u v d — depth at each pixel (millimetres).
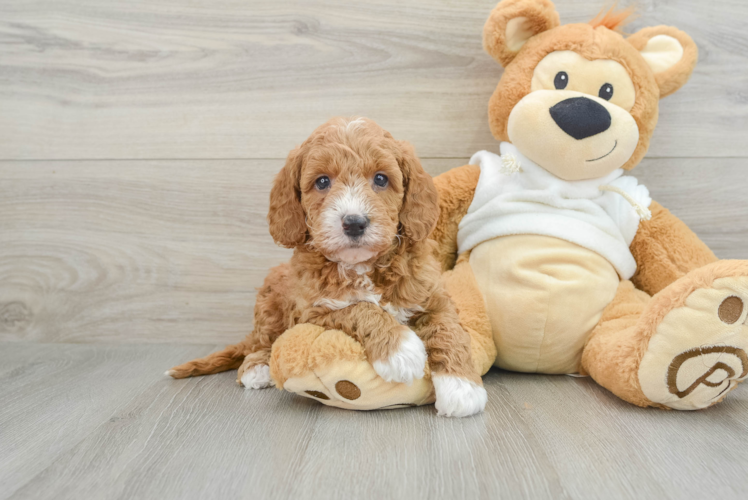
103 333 2148
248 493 1016
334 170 1322
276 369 1327
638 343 1338
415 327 1426
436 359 1351
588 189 1672
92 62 2049
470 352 1397
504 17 1684
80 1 2020
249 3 1995
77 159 2088
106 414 1421
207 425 1335
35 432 1311
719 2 1923
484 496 986
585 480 1034
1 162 2105
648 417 1329
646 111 1660
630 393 1371
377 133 1396
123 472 1105
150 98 2053
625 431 1245
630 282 1704
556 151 1592
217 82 2033
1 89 2076
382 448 1177
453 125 2018
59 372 1796
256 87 2027
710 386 1281
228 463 1134
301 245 1423
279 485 1040
